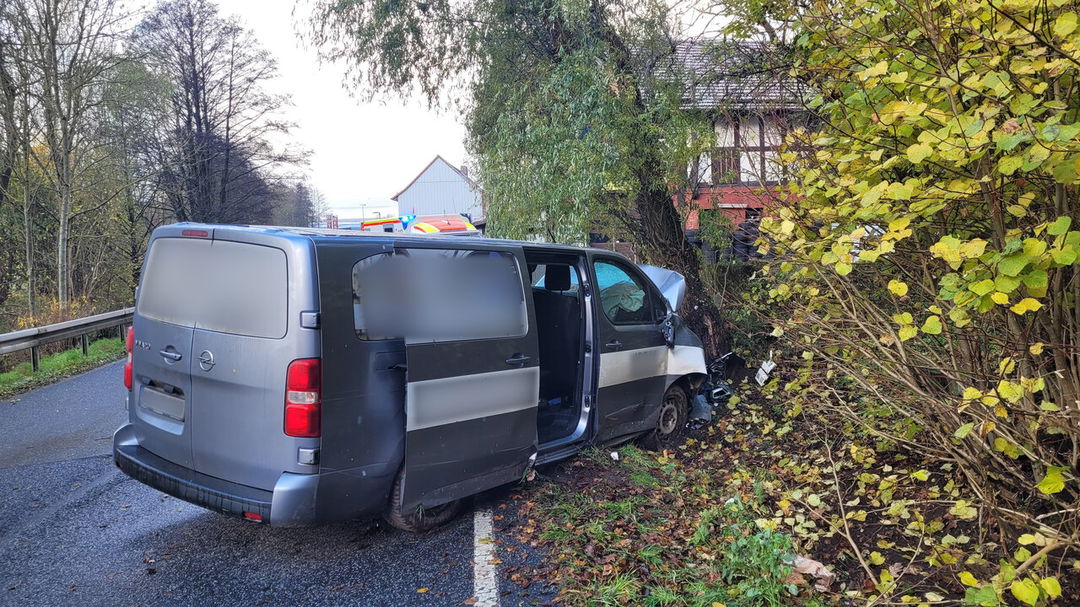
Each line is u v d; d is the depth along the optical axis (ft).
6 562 12.14
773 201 13.08
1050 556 10.53
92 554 12.48
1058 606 9.71
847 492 14.64
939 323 9.09
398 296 11.94
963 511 10.18
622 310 17.62
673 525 13.58
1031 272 8.17
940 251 8.33
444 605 10.68
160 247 13.10
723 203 25.75
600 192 25.09
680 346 19.49
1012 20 8.52
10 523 13.97
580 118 24.64
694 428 20.61
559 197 25.14
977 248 8.05
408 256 12.28
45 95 63.05
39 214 75.15
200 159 97.81
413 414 11.81
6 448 20.03
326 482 10.82
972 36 9.15
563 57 25.95
